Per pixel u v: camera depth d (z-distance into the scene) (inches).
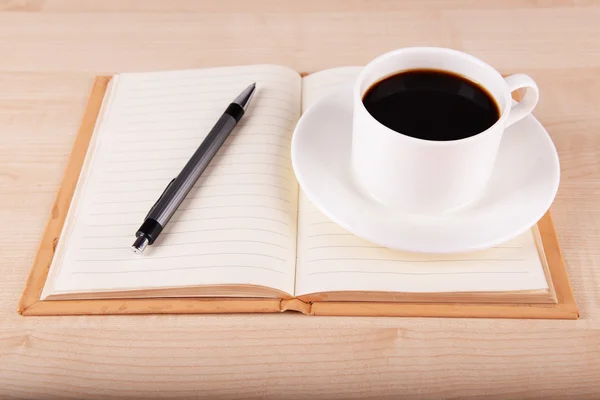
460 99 19.9
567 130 23.3
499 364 18.6
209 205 20.6
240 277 19.1
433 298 19.2
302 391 18.5
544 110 24.0
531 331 18.9
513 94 24.4
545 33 26.8
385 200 19.8
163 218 19.8
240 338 18.9
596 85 24.8
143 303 19.2
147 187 21.1
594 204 21.4
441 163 18.6
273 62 26.0
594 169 22.2
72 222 20.5
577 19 27.4
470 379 18.5
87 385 18.6
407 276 19.3
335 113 21.8
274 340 18.9
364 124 18.9
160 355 18.7
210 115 22.9
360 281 19.2
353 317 19.2
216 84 23.9
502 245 19.8
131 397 18.6
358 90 19.5
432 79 20.4
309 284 19.3
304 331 19.0
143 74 24.4
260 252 19.6
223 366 18.6
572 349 18.7
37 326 19.1
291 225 20.4
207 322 19.2
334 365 18.6
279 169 21.4
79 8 28.2
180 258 19.5
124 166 21.7
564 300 19.2
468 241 18.8
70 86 25.0
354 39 26.9
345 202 19.7
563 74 25.2
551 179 20.0
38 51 26.3
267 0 28.6
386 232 19.0
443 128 19.3
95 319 19.2
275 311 19.1
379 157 19.0
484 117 19.5
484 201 20.0
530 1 28.3
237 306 19.2
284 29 27.3
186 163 21.7
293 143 20.8
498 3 28.2
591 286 19.7
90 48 26.5
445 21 27.5
